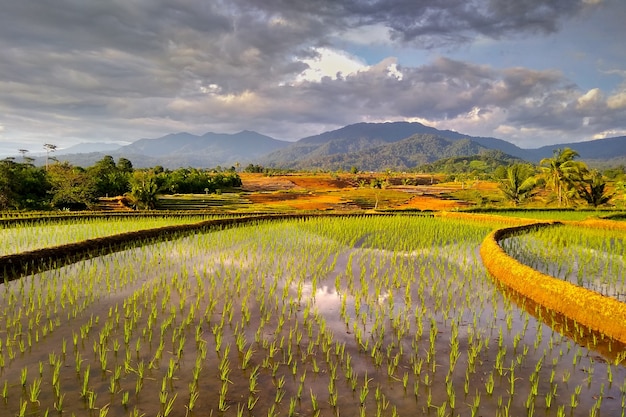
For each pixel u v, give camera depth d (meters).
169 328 10.57
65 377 8.09
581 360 9.48
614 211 43.94
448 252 21.27
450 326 11.30
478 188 114.69
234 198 82.19
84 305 12.03
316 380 8.30
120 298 12.84
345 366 8.89
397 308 12.59
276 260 18.77
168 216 38.62
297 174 187.88
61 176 59.16
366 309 12.44
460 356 9.50
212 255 19.56
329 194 93.88
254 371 8.38
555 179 58.53
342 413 7.23
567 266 17.98
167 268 16.84
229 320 11.23
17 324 10.67
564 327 11.46
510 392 8.03
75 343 9.44
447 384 8.24
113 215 37.00
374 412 7.29
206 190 92.25
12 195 49.66
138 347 9.27
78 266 17.05
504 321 11.80
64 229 27.05
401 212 45.28
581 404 7.68
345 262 18.66
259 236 25.69
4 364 8.56
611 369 9.07
